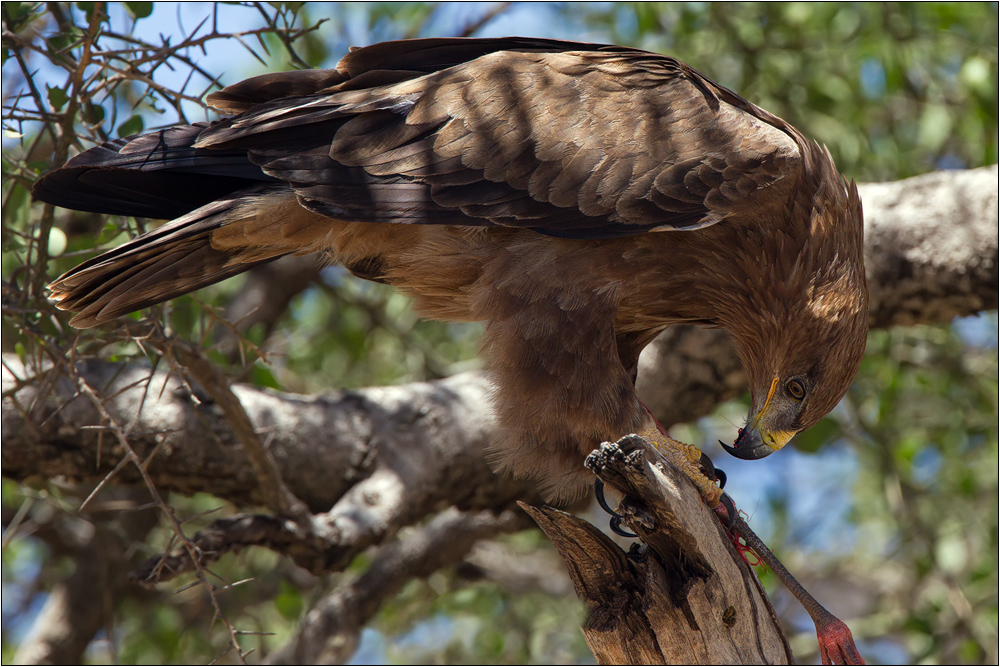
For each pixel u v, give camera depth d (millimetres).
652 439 6859
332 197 6750
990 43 11273
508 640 12055
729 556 5570
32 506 11523
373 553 11953
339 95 7188
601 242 6977
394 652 12398
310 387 12242
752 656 5551
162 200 7266
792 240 7219
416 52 7691
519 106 7004
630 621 5621
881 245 9602
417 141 6922
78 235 10336
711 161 6957
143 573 7480
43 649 10914
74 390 8359
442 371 11852
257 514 8000
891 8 11141
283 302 12453
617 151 6910
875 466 12164
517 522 10445
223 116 7305
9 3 7332
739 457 7602
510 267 6922
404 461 9031
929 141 11336
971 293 9375
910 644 11875
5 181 7719
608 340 6941
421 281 7348
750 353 7762
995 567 11141
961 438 11312
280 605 10922
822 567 13422
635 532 5547
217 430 8625
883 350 11172
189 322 8938
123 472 8648
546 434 6914
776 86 11562
